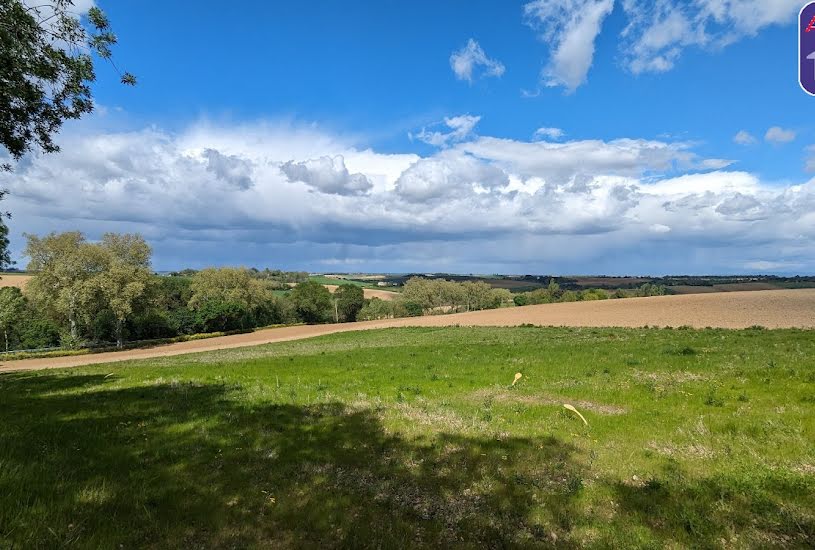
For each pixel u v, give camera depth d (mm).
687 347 26000
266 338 73375
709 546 6285
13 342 77250
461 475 8898
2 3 14508
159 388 18719
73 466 8789
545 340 36938
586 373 19656
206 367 27609
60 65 16609
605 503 7605
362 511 7434
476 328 58469
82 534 6270
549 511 7395
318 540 6566
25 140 17703
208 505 7430
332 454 10070
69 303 66188
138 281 69625
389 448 10461
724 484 7902
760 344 27047
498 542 6621
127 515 6965
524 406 14484
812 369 16719
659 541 6422
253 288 101188
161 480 8391
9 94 15375
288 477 8750
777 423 11023
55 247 67062
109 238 75312
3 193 20297
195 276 99688
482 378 20078
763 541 6344
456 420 12859
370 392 17703
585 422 11812
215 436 11234
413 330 62344
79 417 12953
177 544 6254
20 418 12586
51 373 29594
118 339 70000
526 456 9805
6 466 8320
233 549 6238
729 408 12820
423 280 140875
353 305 136500
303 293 126062
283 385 19500
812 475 8117
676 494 7734
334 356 32188
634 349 26953
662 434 10969
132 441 10688
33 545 5844
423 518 7301
